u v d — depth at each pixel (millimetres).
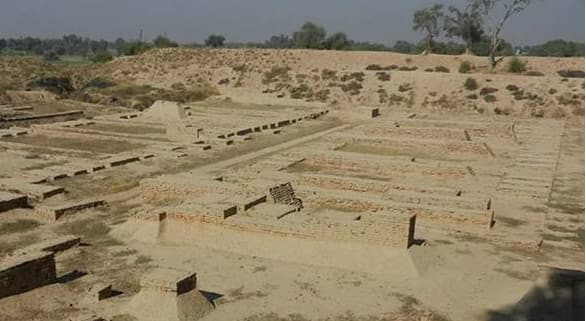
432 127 37531
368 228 16266
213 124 41188
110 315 13031
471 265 16688
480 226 19781
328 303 14086
